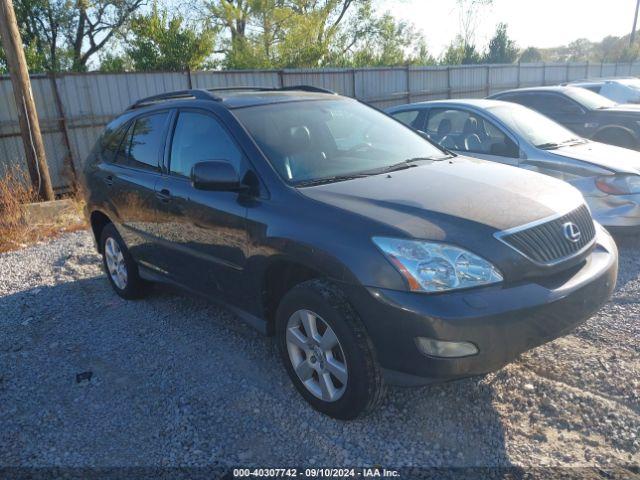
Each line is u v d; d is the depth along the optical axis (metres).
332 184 3.34
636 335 3.88
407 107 7.59
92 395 3.53
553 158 5.89
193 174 3.41
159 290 5.34
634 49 39.69
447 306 2.60
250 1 22.75
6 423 3.27
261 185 3.40
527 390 3.29
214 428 3.11
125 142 4.94
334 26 26.11
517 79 22.05
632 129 8.33
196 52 18.38
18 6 21.52
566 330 2.90
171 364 3.86
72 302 5.14
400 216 2.87
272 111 3.96
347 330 2.82
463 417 3.08
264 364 3.79
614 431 2.90
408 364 2.71
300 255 3.02
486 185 3.29
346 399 2.94
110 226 5.14
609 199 5.55
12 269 6.16
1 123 9.60
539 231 2.91
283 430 3.06
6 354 4.15
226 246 3.59
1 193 7.86
